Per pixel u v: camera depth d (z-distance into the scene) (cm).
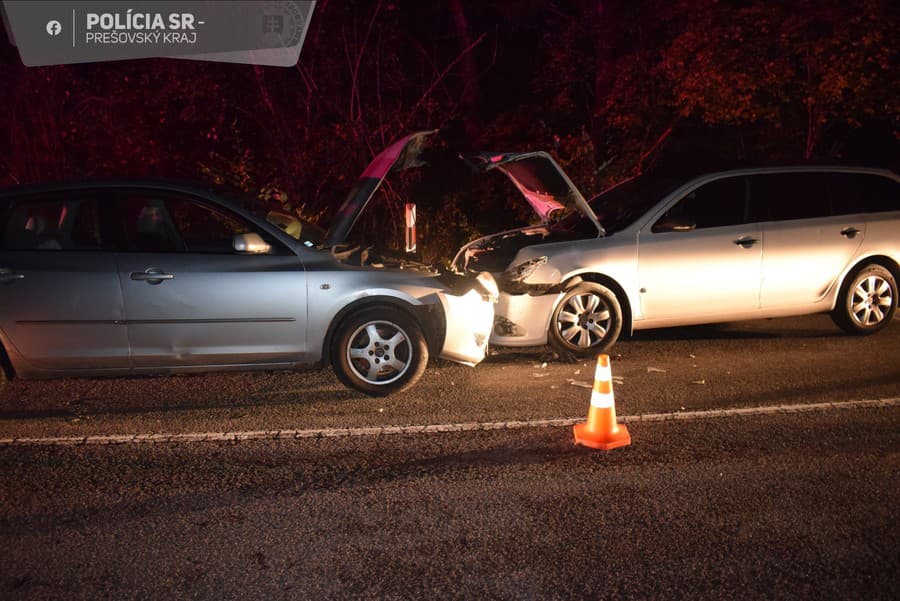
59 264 653
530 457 548
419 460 545
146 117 1395
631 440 576
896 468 520
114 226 665
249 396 688
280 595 386
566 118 1725
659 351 823
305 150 1445
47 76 1338
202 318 664
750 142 1573
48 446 579
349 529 448
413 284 689
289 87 1513
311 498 488
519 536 438
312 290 673
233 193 726
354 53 1507
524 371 759
